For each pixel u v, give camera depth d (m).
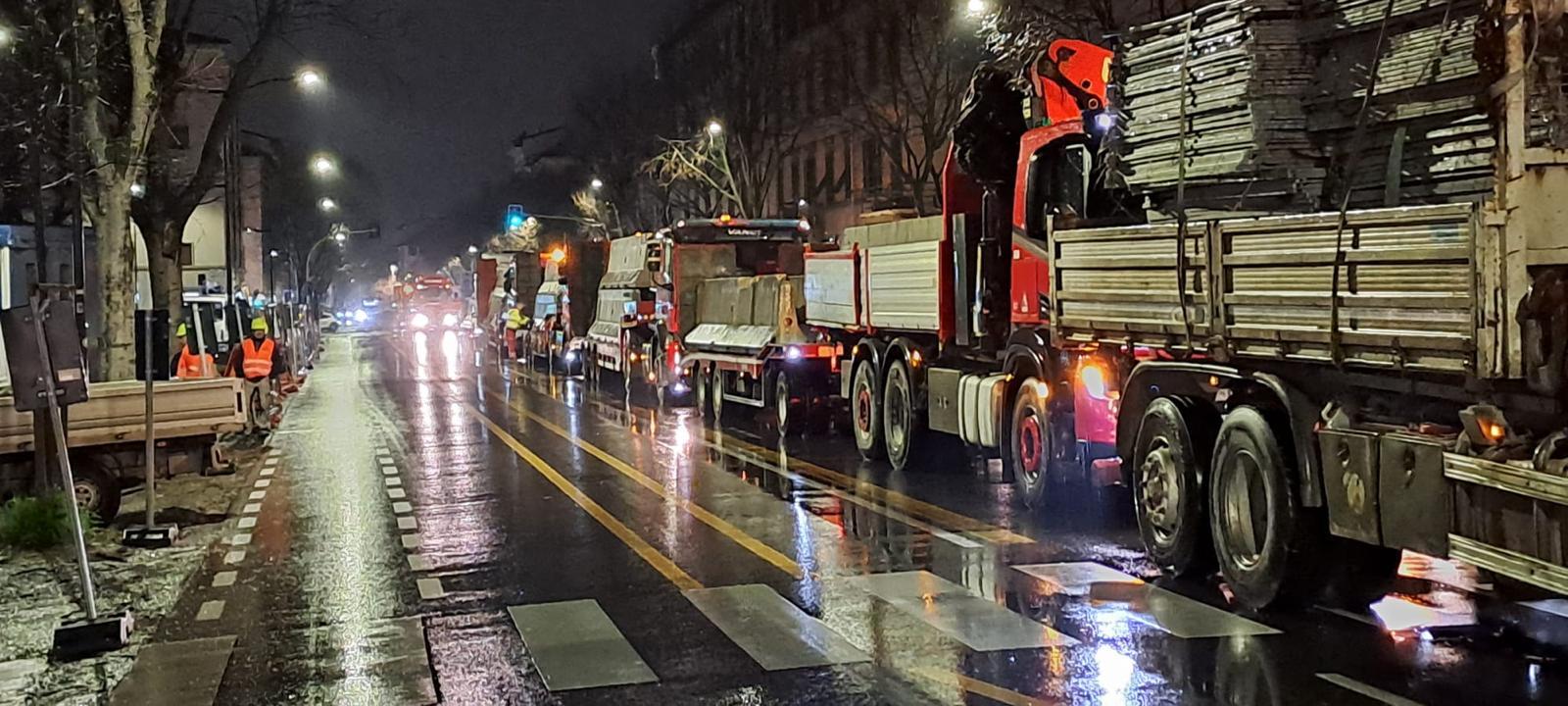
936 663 8.20
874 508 14.34
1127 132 11.15
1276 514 9.04
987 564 11.21
